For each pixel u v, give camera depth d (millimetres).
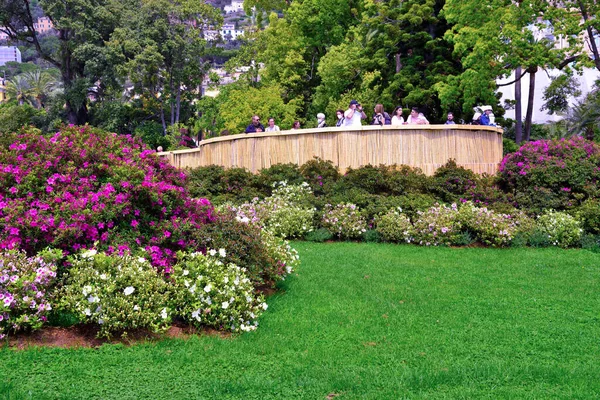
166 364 5266
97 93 47250
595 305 7555
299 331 6336
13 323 5488
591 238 12188
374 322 6664
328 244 11797
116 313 5695
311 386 4875
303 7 36219
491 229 11688
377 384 4945
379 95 25438
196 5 45125
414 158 13797
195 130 42875
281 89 35000
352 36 33719
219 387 4785
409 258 10344
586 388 4898
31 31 45969
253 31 41750
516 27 20781
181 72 45312
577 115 36375
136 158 7754
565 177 13422
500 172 14367
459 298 7750
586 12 20828
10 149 7168
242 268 7203
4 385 4586
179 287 6371
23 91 75625
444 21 23906
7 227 6188
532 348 5941
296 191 13398
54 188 6902
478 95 22344
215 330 6352
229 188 14094
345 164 13898
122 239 6770
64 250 6508
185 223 7324
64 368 5051
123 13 45594
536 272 9453
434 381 4988
